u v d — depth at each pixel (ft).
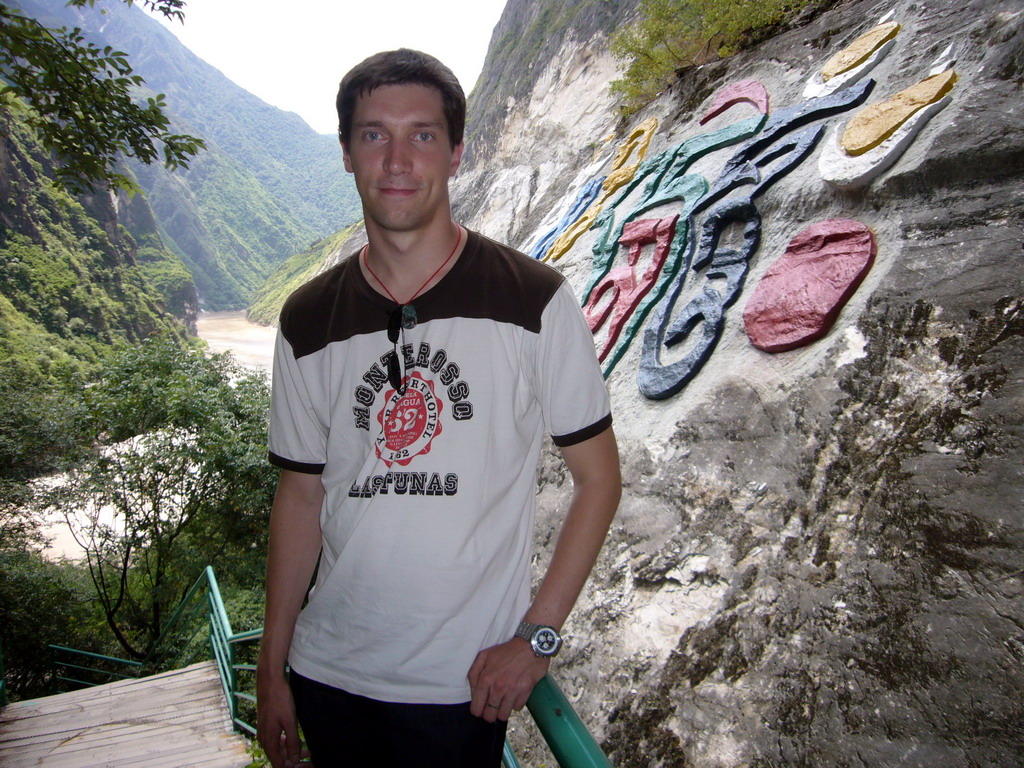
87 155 19.29
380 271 4.42
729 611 12.75
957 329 13.19
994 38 17.30
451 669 4.06
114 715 17.63
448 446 4.14
